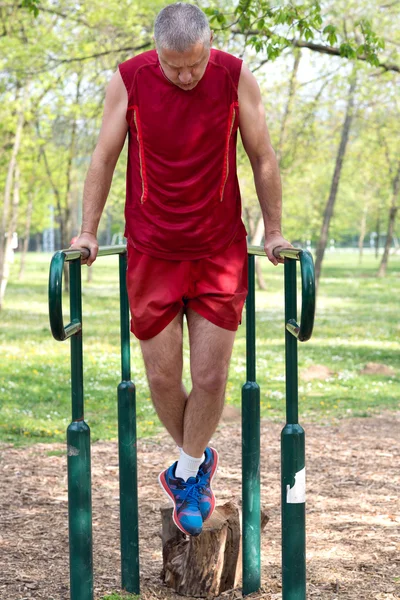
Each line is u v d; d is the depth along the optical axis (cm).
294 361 285
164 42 259
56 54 1761
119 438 359
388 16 1580
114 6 1567
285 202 3822
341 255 8488
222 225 289
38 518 519
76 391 288
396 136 2752
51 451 737
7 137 2323
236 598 370
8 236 2552
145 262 291
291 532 287
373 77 1845
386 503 557
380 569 412
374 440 795
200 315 298
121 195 2462
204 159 280
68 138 2405
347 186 5638
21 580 401
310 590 381
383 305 2648
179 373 308
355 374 1263
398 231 6362
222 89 279
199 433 312
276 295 3102
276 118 2116
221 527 375
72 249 276
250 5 834
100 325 1953
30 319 2091
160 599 371
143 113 279
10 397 1009
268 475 653
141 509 550
